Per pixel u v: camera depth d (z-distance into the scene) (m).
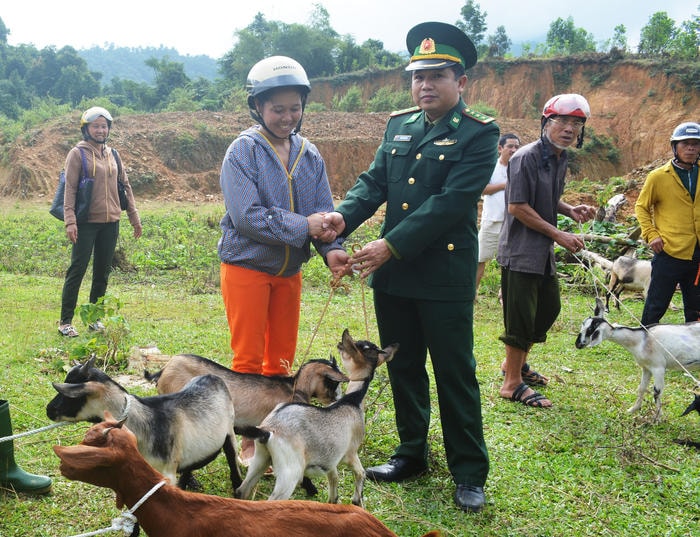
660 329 6.00
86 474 2.54
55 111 37.22
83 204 7.57
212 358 7.09
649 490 4.68
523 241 5.99
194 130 34.97
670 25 54.50
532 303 6.09
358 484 4.22
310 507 2.69
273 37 61.91
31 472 4.45
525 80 52.44
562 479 4.78
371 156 37.38
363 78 58.88
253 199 4.35
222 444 4.09
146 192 31.17
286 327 4.79
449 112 4.35
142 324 8.30
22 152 30.56
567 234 5.86
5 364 6.48
